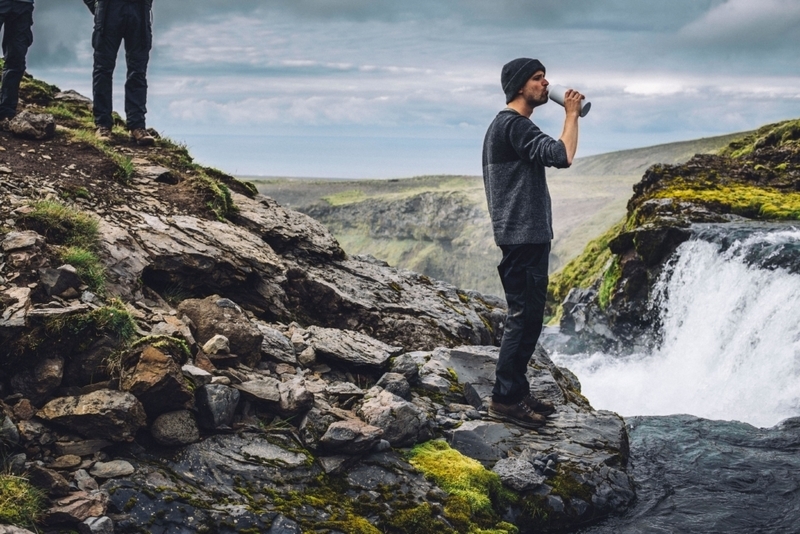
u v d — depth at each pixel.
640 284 15.92
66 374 4.41
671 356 14.03
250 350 5.39
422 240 173.12
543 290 5.51
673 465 5.71
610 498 5.01
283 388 4.94
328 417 4.86
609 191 149.75
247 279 6.68
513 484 4.89
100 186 6.95
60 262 5.18
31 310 4.39
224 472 4.27
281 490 4.27
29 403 4.15
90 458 4.08
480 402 5.94
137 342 4.52
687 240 15.01
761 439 6.27
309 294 7.17
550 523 4.80
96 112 8.98
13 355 4.24
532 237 5.35
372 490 4.49
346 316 7.22
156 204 7.01
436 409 5.70
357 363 5.96
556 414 5.98
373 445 4.76
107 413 4.11
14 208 5.73
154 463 4.19
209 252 6.41
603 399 12.50
